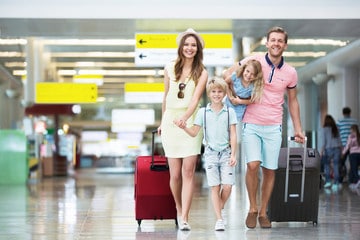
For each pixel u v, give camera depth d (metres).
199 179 21.38
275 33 6.92
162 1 12.39
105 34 14.62
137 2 12.37
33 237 6.61
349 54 19.42
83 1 12.28
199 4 12.41
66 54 28.44
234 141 6.92
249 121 7.10
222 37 15.13
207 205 10.36
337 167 15.16
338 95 21.56
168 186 7.43
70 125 44.25
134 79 37.03
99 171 34.53
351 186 15.37
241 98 7.03
